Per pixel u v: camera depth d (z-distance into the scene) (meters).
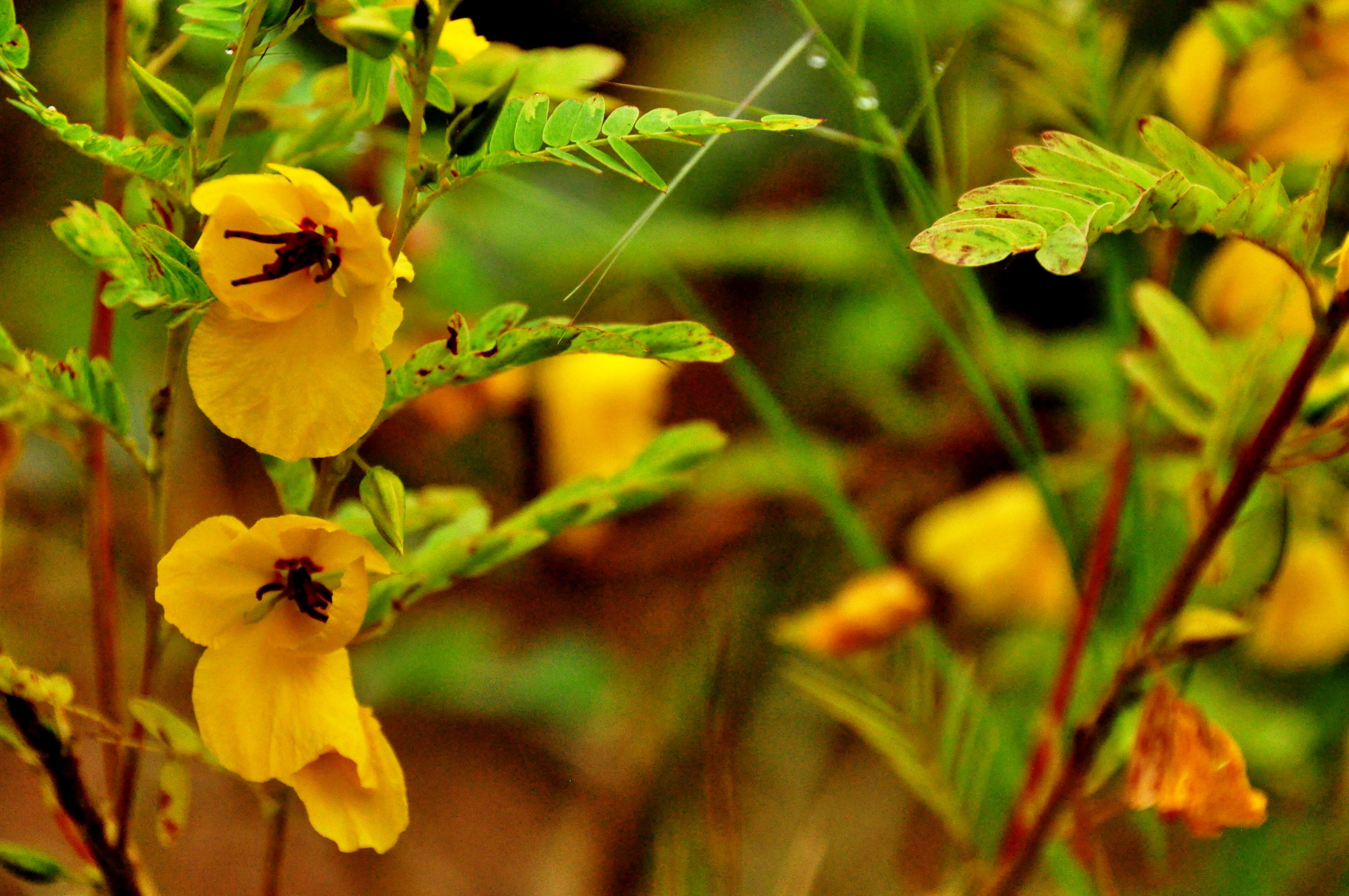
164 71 0.97
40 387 0.79
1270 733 1.22
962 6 0.95
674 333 0.78
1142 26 1.07
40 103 0.78
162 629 0.81
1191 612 0.85
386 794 0.79
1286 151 0.89
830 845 1.28
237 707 0.78
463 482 1.25
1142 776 0.82
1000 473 1.38
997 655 1.29
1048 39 0.90
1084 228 0.76
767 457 1.30
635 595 1.23
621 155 0.78
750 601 1.16
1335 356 0.85
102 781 1.23
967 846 0.92
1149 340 0.90
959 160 0.97
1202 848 1.24
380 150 0.90
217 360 0.77
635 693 1.13
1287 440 0.82
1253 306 0.93
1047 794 0.86
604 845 1.08
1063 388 1.39
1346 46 0.87
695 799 0.97
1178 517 1.00
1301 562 1.07
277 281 0.77
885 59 1.29
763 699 1.17
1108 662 0.96
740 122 0.77
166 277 0.77
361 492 0.78
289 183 0.76
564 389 1.19
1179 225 0.78
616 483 0.84
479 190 1.36
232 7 0.79
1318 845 1.16
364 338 0.77
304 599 0.78
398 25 0.77
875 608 0.96
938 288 1.36
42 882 0.81
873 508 1.33
